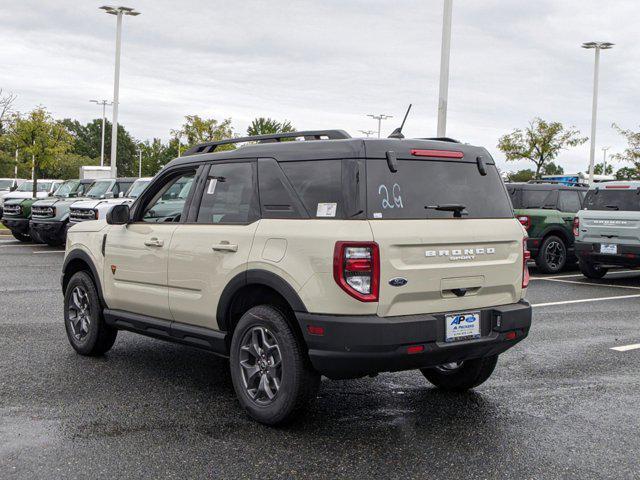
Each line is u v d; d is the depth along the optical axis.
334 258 4.43
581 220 13.52
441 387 5.88
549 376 6.36
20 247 18.39
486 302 5.04
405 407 5.38
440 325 4.70
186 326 5.59
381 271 4.46
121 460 4.23
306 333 4.55
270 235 4.84
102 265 6.45
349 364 4.46
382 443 4.59
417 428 4.89
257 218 5.03
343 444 4.56
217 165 5.54
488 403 5.51
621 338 8.04
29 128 31.58
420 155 4.88
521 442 4.65
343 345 4.42
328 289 4.45
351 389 5.88
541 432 4.85
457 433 4.80
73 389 5.68
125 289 6.17
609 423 5.06
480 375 5.61
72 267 7.02
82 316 6.81
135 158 134.75
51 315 8.79
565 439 4.71
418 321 4.54
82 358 6.68
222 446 4.49
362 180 4.57
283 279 4.68
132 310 6.18
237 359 5.06
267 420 4.84
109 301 6.40
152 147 104.69
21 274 12.78
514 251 5.22
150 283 5.89
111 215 6.11
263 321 4.84
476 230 4.96
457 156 5.10
